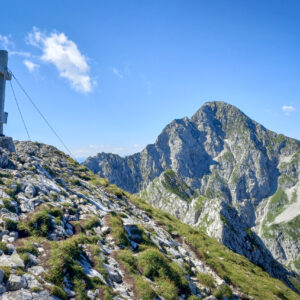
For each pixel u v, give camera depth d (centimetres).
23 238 1496
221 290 2048
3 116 2997
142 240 2194
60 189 2456
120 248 1895
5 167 2375
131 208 3303
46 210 1833
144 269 1725
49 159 3772
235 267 2919
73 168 3916
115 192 3597
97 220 2103
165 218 3725
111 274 1517
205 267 2416
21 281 1099
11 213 1650
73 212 2089
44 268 1273
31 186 2094
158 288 1608
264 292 2461
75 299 1208
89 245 1697
